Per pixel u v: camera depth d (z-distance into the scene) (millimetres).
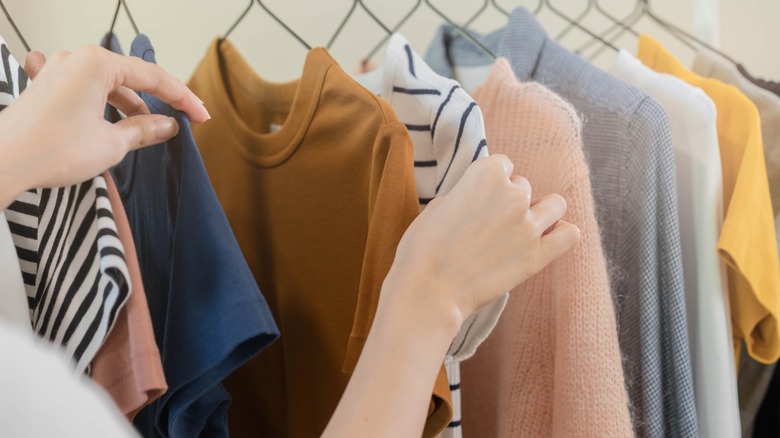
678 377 673
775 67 1129
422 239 431
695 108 701
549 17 1102
